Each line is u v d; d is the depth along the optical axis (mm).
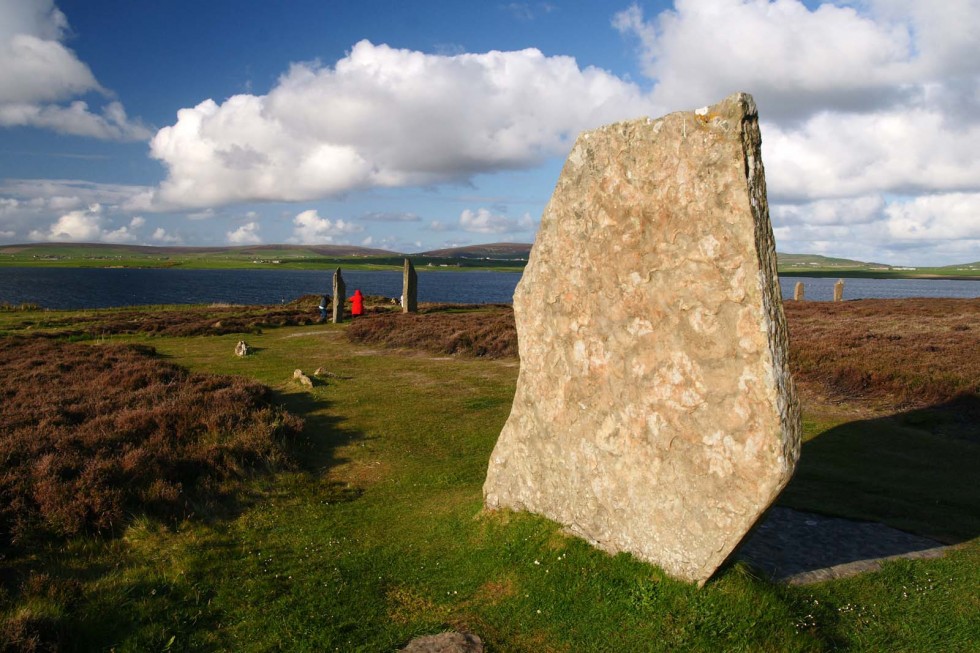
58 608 5344
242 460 9688
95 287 108312
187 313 39156
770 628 4742
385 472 10117
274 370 19578
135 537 7133
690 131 5203
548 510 6703
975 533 6863
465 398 15461
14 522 6891
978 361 14562
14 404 11922
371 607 5762
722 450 4984
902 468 9445
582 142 6270
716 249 5000
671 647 4746
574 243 6312
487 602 5746
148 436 10078
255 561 6754
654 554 5555
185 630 5324
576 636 5074
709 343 5074
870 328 22500
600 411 6070
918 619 5051
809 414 12977
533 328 6840
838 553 6289
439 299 88688
